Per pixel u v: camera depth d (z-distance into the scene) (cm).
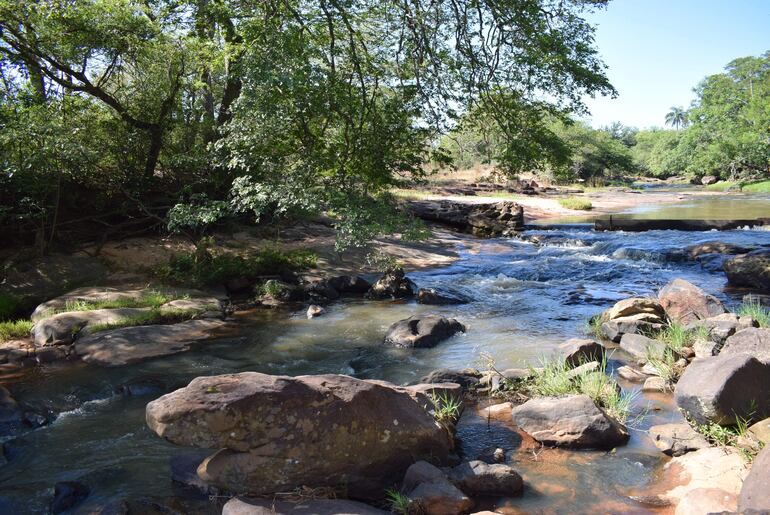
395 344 848
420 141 1147
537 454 488
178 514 407
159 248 1396
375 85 1134
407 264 1595
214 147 1212
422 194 3281
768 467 348
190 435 395
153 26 1316
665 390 612
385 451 441
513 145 1115
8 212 1242
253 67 987
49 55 1329
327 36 1205
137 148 1430
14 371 759
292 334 922
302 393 423
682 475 431
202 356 806
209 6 1303
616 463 464
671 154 5928
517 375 657
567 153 1173
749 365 493
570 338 839
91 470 485
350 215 998
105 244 1374
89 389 686
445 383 629
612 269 1420
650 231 2122
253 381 426
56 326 878
